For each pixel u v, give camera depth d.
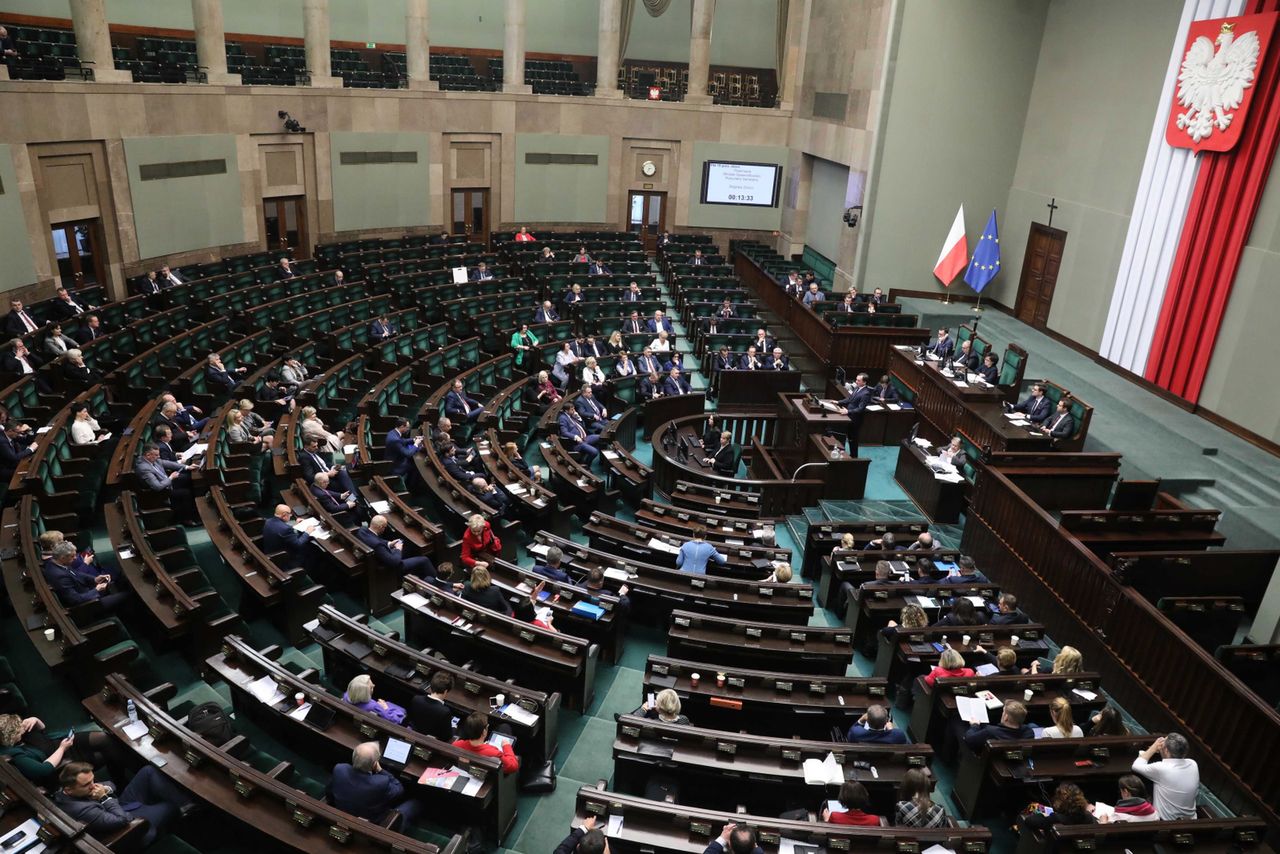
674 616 8.96
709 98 27.70
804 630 8.83
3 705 7.06
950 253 22.20
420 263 22.41
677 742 7.21
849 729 7.88
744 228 29.05
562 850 6.03
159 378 14.12
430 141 25.27
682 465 13.88
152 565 8.49
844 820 6.46
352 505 10.81
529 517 11.82
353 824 5.75
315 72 22.73
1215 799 8.46
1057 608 10.94
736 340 19.23
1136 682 9.59
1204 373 15.69
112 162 18.14
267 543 9.57
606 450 14.09
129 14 23.03
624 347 18.89
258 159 21.86
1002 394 15.62
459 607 8.57
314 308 18.83
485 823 6.81
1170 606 9.77
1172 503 12.55
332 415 13.94
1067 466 12.82
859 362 18.94
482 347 18.77
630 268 24.36
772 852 6.12
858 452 16.56
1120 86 18.14
